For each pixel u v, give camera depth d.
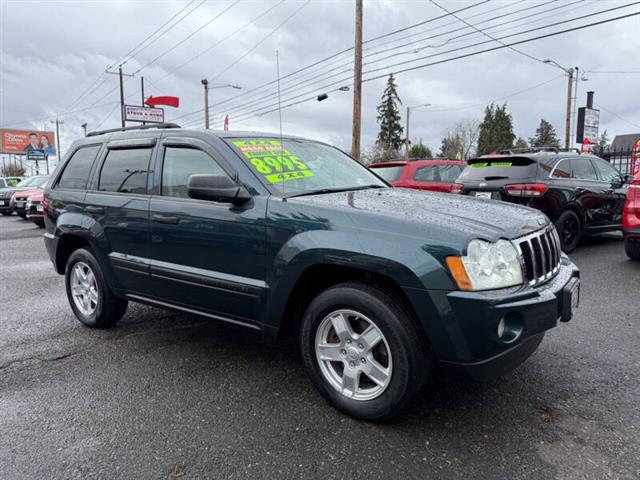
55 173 4.89
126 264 3.95
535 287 2.68
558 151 8.38
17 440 2.67
